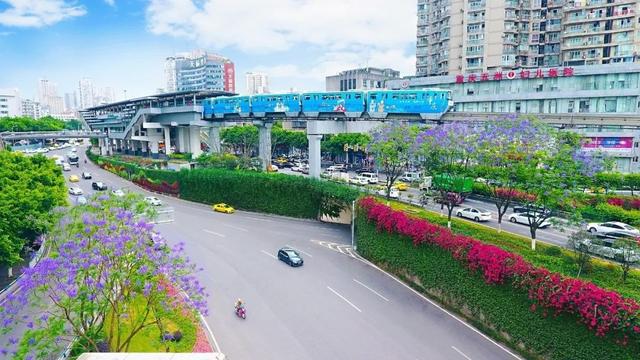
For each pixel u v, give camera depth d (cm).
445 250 2892
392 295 3072
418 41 10050
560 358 2120
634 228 3503
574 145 3170
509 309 2409
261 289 3175
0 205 2909
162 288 2153
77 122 19088
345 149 8438
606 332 1930
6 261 3080
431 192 5181
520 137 3141
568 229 3772
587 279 2370
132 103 9875
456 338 2494
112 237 1947
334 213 4984
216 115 7569
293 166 9019
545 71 7006
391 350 2386
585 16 7725
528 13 8362
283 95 6425
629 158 6172
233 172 5878
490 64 8312
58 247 1994
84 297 1816
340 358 2316
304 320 2719
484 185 5247
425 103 5603
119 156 10281
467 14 8456
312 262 3738
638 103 6319
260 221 5116
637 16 7256
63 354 2000
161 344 2128
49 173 3956
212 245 4184
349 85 13975
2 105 19700
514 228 3966
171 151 10131
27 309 2489
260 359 2303
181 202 6234
